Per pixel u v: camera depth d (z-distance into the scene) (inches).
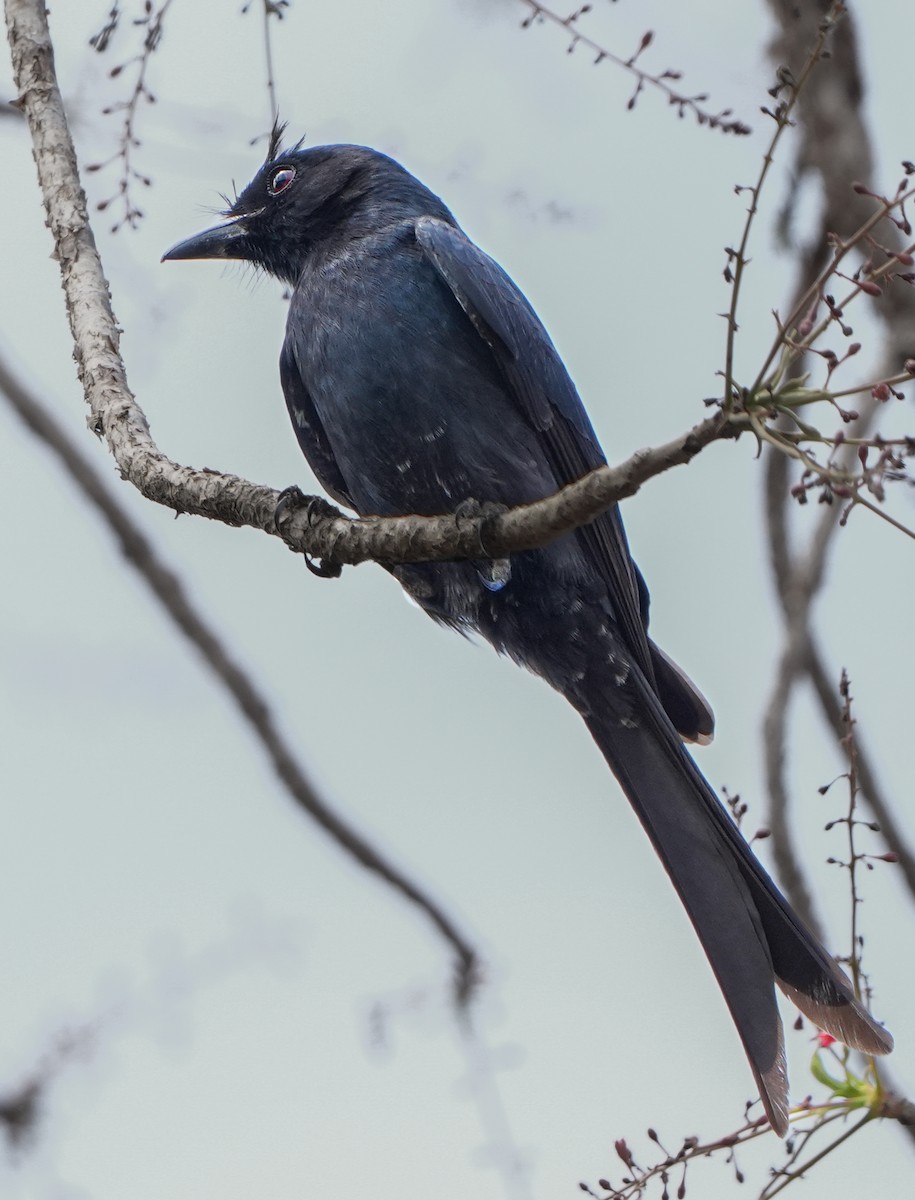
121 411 357.1
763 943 370.6
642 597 449.7
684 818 398.0
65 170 376.8
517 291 427.8
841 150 425.4
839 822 337.7
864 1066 353.1
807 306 263.3
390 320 414.3
